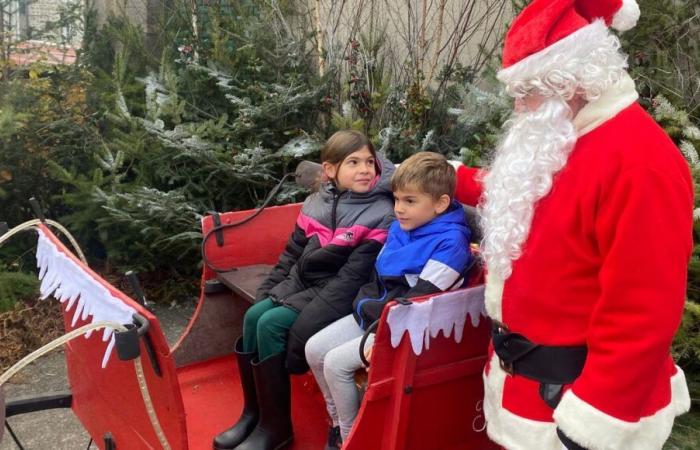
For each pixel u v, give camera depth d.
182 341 3.05
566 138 1.58
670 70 3.75
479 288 2.16
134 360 1.87
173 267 5.01
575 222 1.57
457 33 4.97
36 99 4.89
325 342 2.38
